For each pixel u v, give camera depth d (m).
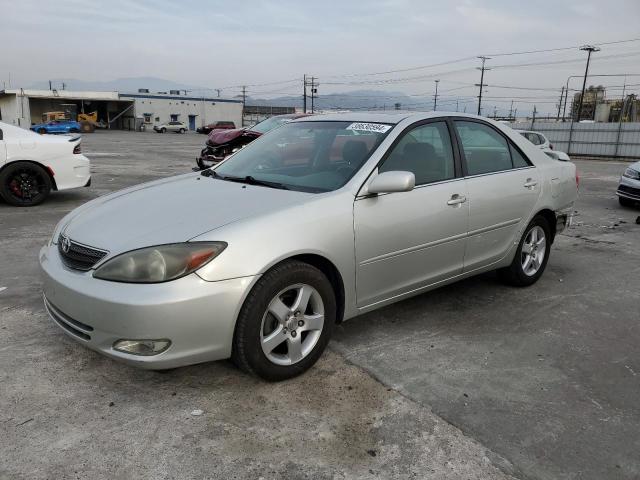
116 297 2.63
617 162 29.69
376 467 2.40
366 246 3.33
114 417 2.72
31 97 64.00
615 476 2.39
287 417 2.76
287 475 2.34
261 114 97.31
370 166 3.44
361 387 3.07
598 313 4.33
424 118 3.94
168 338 2.65
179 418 2.72
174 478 2.30
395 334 3.79
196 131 68.88
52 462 2.37
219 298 2.71
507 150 4.55
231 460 2.42
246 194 3.32
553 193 4.85
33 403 2.81
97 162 16.59
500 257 4.45
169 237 2.78
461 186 3.95
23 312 3.99
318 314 3.18
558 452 2.54
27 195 8.26
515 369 3.34
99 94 67.38
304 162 3.79
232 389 3.01
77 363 3.25
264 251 2.84
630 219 8.81
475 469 2.41
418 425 2.72
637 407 2.96
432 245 3.76
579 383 3.20
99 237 2.93
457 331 3.88
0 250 5.68
